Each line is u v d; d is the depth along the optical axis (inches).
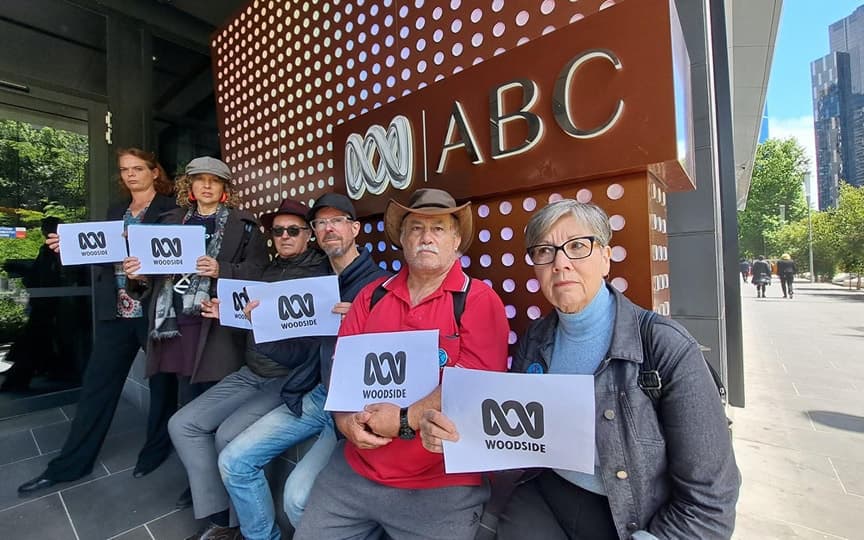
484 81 59.7
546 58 53.2
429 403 43.1
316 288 63.5
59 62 131.1
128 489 85.6
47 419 121.5
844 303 460.8
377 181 76.9
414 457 46.0
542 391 36.0
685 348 34.8
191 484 68.4
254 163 119.3
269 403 69.2
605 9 48.4
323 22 94.9
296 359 69.7
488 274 63.0
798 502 73.5
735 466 34.4
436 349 45.3
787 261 533.3
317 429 65.3
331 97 94.0
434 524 45.5
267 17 111.6
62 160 133.5
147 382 126.0
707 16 85.0
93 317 138.9
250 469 60.8
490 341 47.6
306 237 78.2
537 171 54.6
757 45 188.7
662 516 35.0
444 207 50.9
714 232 84.3
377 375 46.8
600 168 49.2
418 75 75.2
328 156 95.6
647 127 45.9
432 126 66.9
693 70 84.9
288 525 73.4
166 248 73.4
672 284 89.1
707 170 84.4
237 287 71.4
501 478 51.8
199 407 70.5
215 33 132.4
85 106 136.1
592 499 38.5
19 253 127.0
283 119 108.0
